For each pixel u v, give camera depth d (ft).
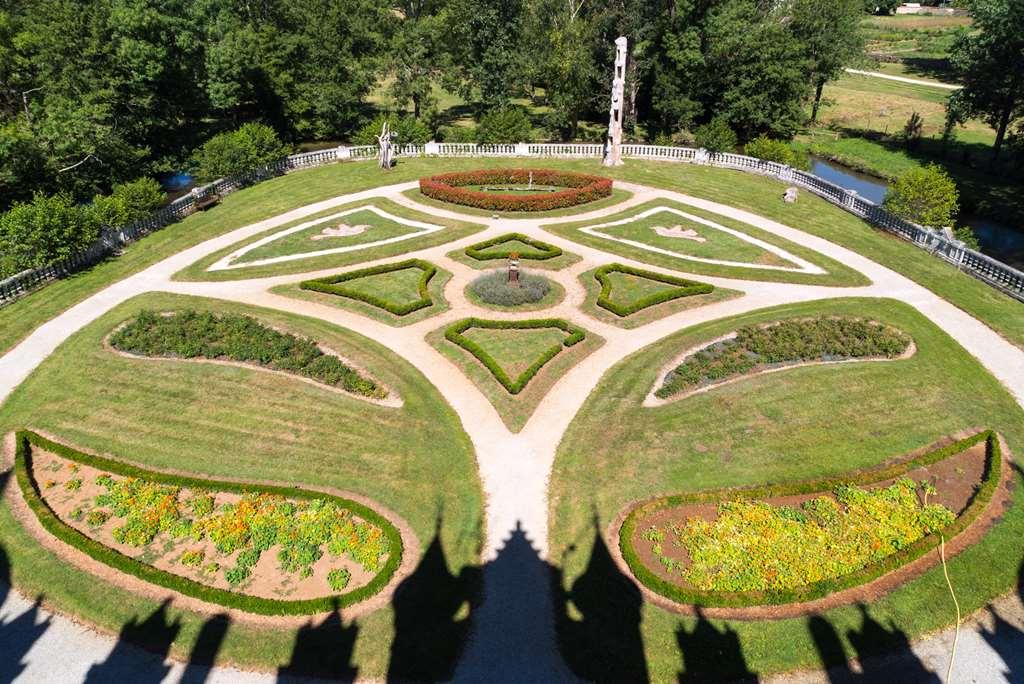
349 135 281.95
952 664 61.62
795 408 92.94
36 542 73.72
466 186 196.44
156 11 205.26
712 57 238.89
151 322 113.91
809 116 300.40
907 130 265.13
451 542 73.87
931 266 141.18
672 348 107.76
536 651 62.13
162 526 75.61
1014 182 213.46
